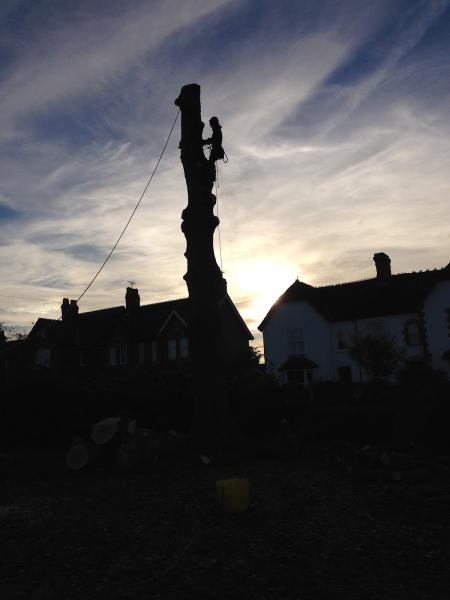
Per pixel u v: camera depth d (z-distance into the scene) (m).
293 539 6.79
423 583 5.50
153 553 6.29
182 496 9.07
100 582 5.48
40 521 7.79
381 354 37.03
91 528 7.34
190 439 13.60
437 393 14.46
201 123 15.22
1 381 16.89
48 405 16.22
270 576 5.61
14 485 10.72
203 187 14.80
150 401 16.77
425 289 40.03
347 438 15.59
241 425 17.16
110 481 10.69
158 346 44.25
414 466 10.86
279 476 10.98
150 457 12.13
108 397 16.48
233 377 18.98
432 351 38.72
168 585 5.38
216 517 7.75
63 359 45.66
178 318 43.84
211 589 5.29
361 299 43.38
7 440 16.19
